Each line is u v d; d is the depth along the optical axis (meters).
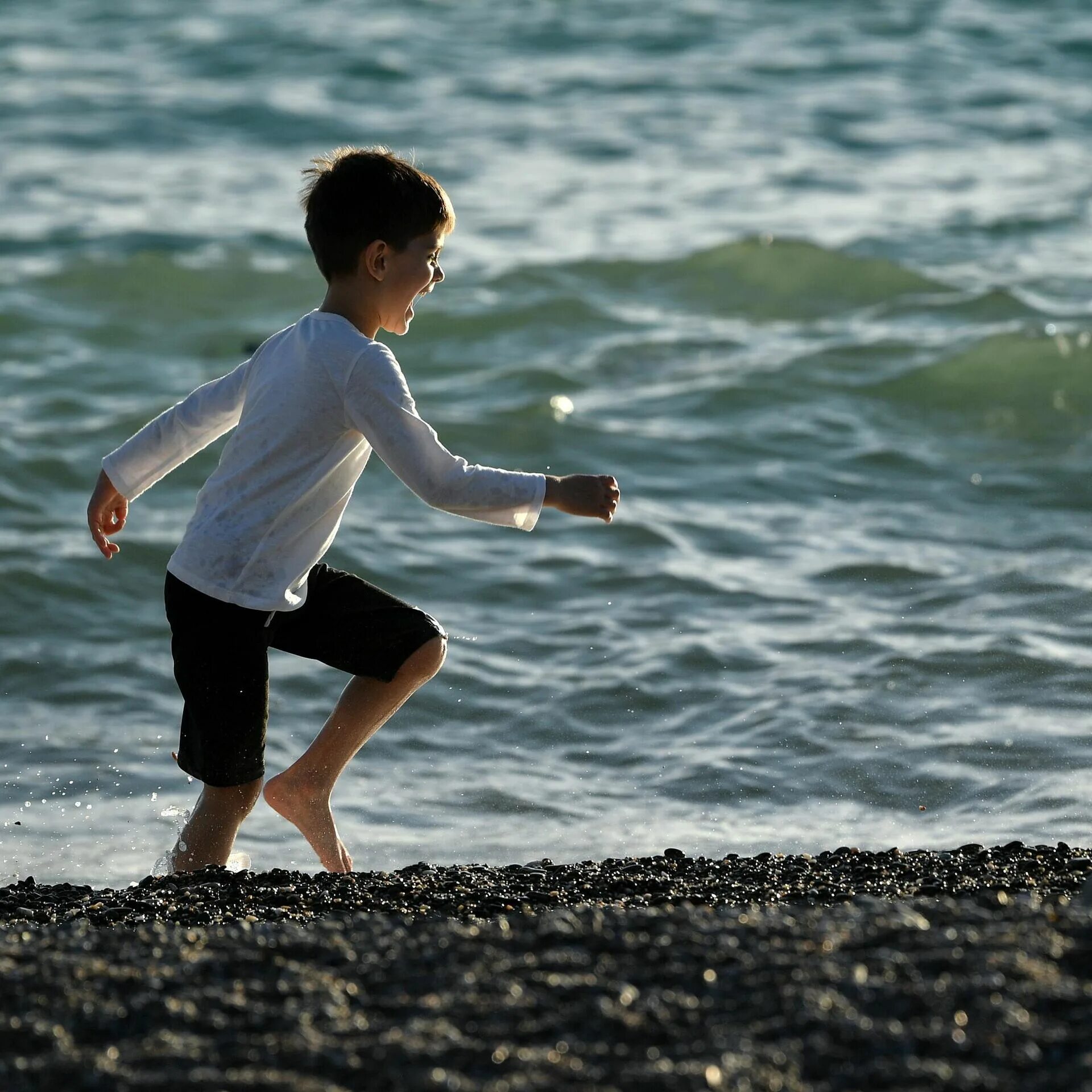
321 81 78.75
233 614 13.57
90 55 84.25
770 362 37.50
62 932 10.55
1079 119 70.12
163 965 9.56
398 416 13.11
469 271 47.78
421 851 16.47
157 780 19.11
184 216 56.34
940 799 17.28
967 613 22.97
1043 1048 7.98
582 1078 7.96
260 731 13.80
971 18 89.50
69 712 21.34
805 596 24.30
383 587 25.39
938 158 64.31
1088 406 33.47
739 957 9.16
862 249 50.44
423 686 21.30
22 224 55.03
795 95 75.62
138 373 40.09
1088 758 17.95
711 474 30.78
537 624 23.80
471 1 96.38
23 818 17.78
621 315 43.66
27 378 39.16
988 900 10.30
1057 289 44.28
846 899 12.10
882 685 20.52
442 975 9.23
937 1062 7.91
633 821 17.22
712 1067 7.93
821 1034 8.20
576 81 79.12
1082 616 22.56
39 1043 8.63
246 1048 8.47
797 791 17.83
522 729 20.11
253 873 13.77
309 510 13.59
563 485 12.97
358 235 13.66
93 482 30.97
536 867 14.22
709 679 21.30
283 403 13.42
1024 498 28.69
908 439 32.31
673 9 92.94
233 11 94.12
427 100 75.56
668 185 60.62
